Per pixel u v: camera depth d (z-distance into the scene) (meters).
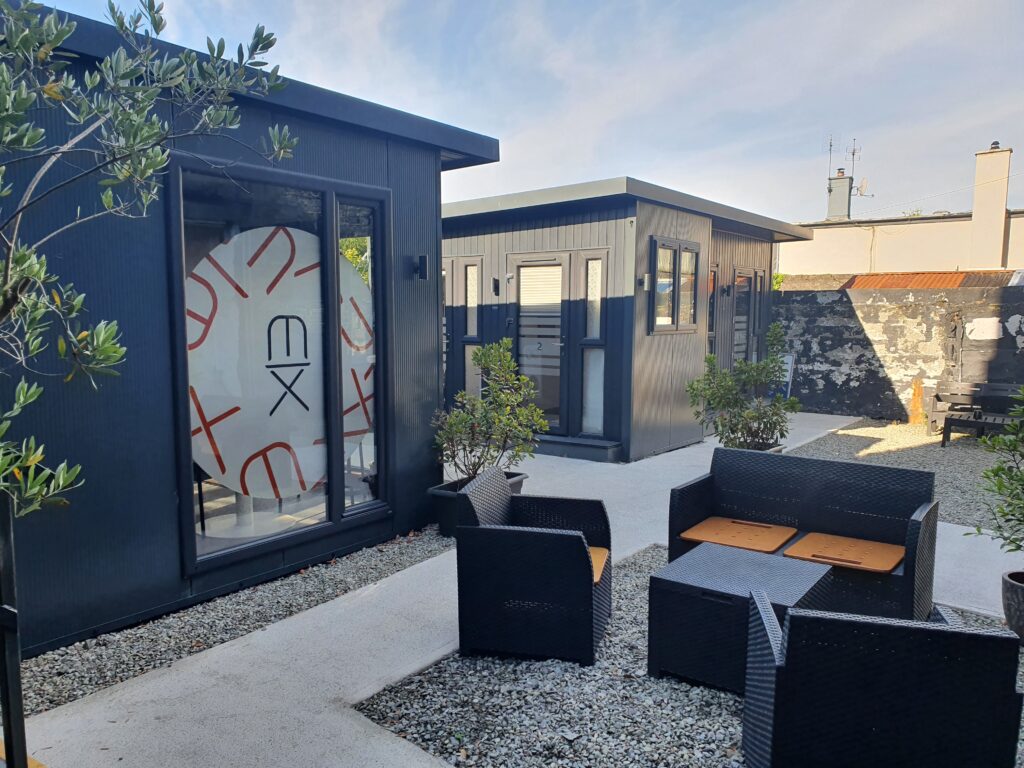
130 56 3.23
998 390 8.89
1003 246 18.47
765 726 2.24
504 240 8.38
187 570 3.79
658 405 8.00
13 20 1.83
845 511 3.81
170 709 2.83
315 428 4.55
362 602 3.89
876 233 19.97
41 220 3.15
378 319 4.88
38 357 3.19
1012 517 3.59
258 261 4.14
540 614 3.17
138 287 3.53
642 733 2.64
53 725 2.71
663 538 5.02
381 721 2.74
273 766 2.46
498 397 5.33
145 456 3.61
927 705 2.03
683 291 8.41
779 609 2.68
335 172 4.50
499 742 2.59
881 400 11.02
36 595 3.25
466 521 3.19
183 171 3.71
